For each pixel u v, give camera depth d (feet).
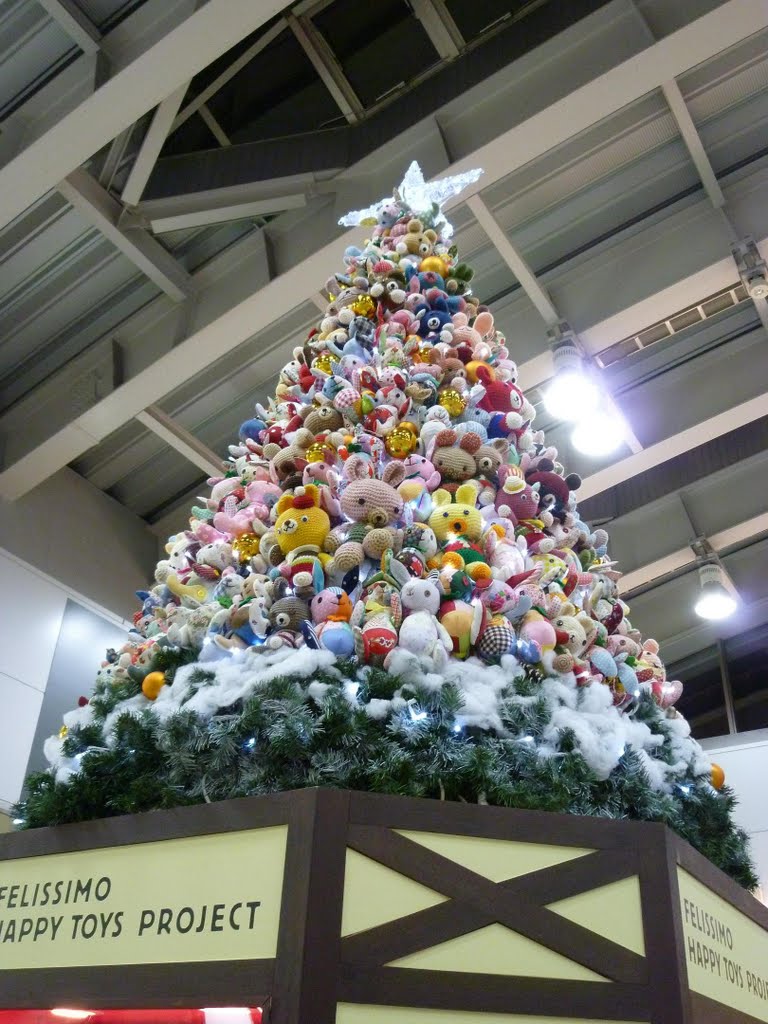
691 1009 6.24
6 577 21.58
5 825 19.45
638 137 19.27
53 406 22.06
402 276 11.98
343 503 8.60
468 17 18.13
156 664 8.45
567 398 19.84
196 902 6.43
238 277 19.99
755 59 18.17
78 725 8.18
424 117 18.47
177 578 9.46
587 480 23.41
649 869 6.58
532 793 6.92
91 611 23.63
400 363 10.39
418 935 6.00
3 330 21.44
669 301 19.89
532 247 20.99
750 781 23.66
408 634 7.47
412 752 6.82
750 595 28.19
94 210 18.16
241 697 7.25
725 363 22.95
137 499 26.55
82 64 15.93
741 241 19.15
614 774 7.68
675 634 29.35
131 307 21.31
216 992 5.99
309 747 6.82
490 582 8.18
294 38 18.44
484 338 11.99
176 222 18.75
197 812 6.75
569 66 16.92
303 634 7.71
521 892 6.31
